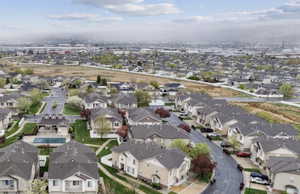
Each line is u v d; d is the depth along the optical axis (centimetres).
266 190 5197
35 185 4406
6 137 7419
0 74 17438
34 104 11056
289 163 5362
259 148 6450
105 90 14125
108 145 7100
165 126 7338
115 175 5534
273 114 10812
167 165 5062
